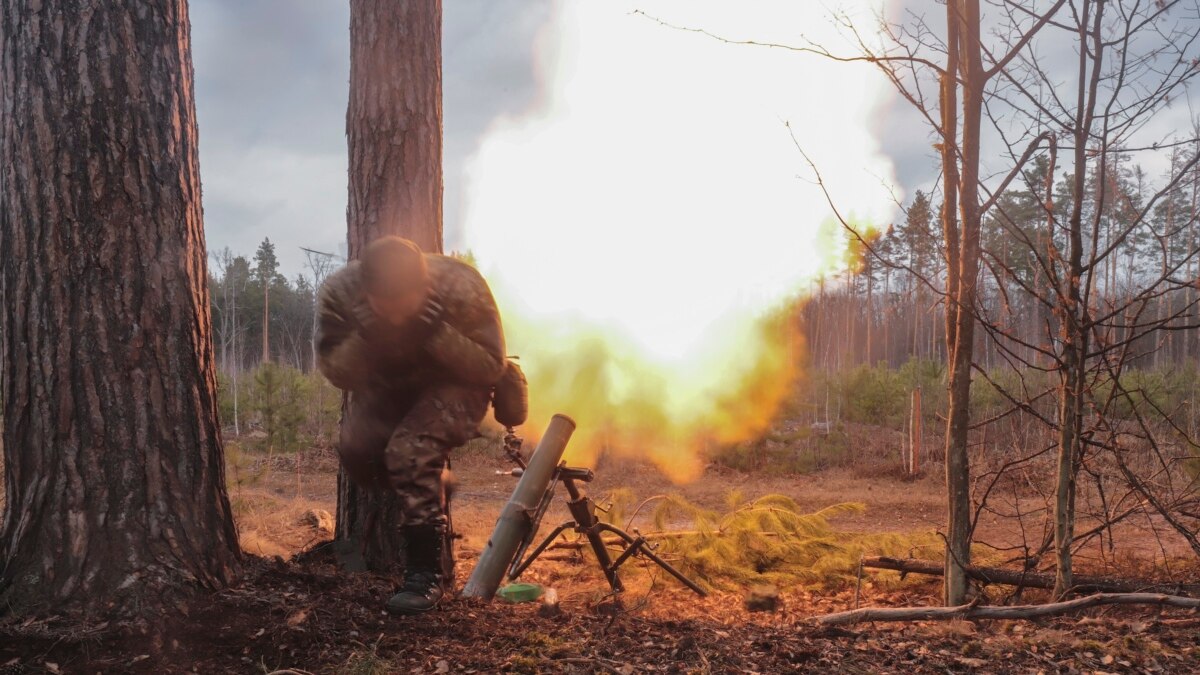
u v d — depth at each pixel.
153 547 3.35
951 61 4.39
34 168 3.36
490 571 4.04
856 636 3.77
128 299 3.41
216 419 3.72
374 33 5.08
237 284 61.91
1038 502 9.24
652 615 4.50
